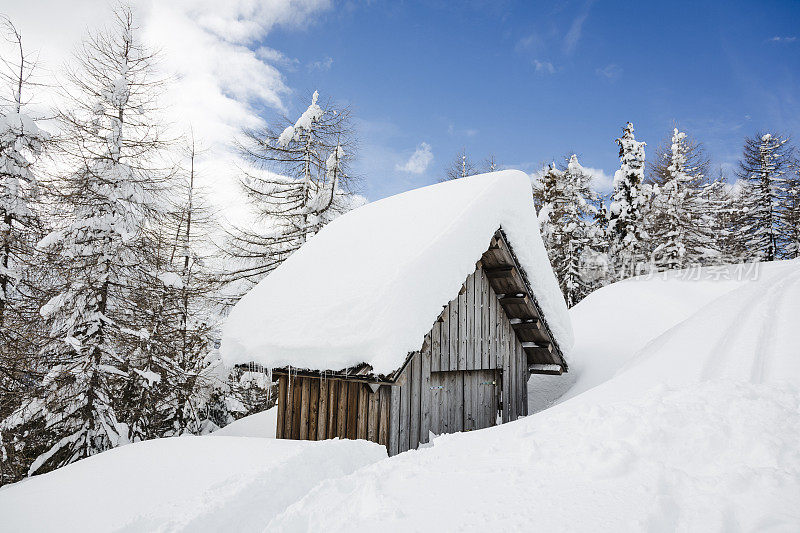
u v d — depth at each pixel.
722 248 31.66
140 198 10.50
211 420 13.62
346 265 8.17
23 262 9.94
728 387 4.05
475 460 3.34
